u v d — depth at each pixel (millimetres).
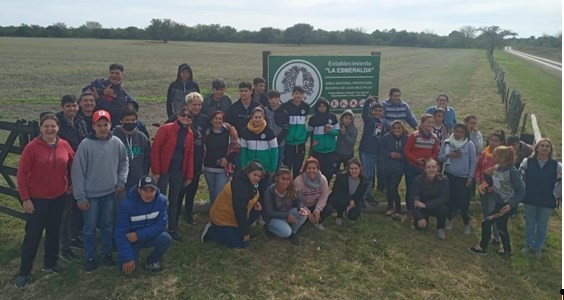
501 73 28516
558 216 8047
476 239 6973
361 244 6555
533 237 6555
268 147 6766
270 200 6500
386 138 7547
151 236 5434
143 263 5773
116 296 5117
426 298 5410
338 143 7816
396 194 7562
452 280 5793
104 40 100438
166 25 106875
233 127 6625
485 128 15977
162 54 54875
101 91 6793
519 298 5535
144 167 6086
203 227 6840
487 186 6816
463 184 7125
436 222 7465
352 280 5684
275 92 7207
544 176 6281
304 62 8531
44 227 5379
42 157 5105
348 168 7082
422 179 6961
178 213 6805
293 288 5438
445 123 8953
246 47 86375
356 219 7266
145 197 5320
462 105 21109
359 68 8781
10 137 6223
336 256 6215
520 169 6453
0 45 61281
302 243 6480
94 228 5484
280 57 8414
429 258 6297
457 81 32875
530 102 23094
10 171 6312
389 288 5562
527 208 6477
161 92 22281
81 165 5262
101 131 5281
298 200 6637
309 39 117000
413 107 20297
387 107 8531
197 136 6438
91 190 5363
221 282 5465
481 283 5777
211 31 115062
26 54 45594
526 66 52344
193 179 6680
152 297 5137
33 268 5598
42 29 106750
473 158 7117
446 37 128375
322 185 6820
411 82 31578
